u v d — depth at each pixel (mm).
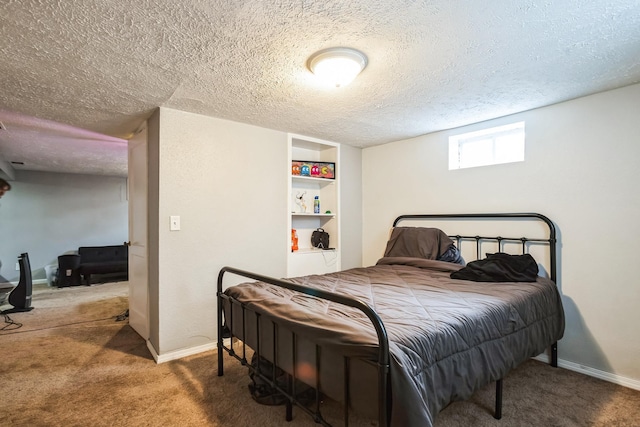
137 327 3098
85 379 2197
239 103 2400
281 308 1651
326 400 1902
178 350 2555
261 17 1365
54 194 5977
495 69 1877
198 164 2660
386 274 2607
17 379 2205
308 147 3756
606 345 2219
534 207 2561
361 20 1398
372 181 3859
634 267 2113
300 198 3709
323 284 2209
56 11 1301
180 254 2570
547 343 2068
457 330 1407
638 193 2098
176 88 2111
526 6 1311
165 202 2494
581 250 2328
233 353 2158
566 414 1812
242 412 1812
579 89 2178
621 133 2160
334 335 1298
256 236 3010
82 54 1657
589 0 1271
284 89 2137
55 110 2518
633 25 1444
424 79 2002
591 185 2285
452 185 3098
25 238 5730
